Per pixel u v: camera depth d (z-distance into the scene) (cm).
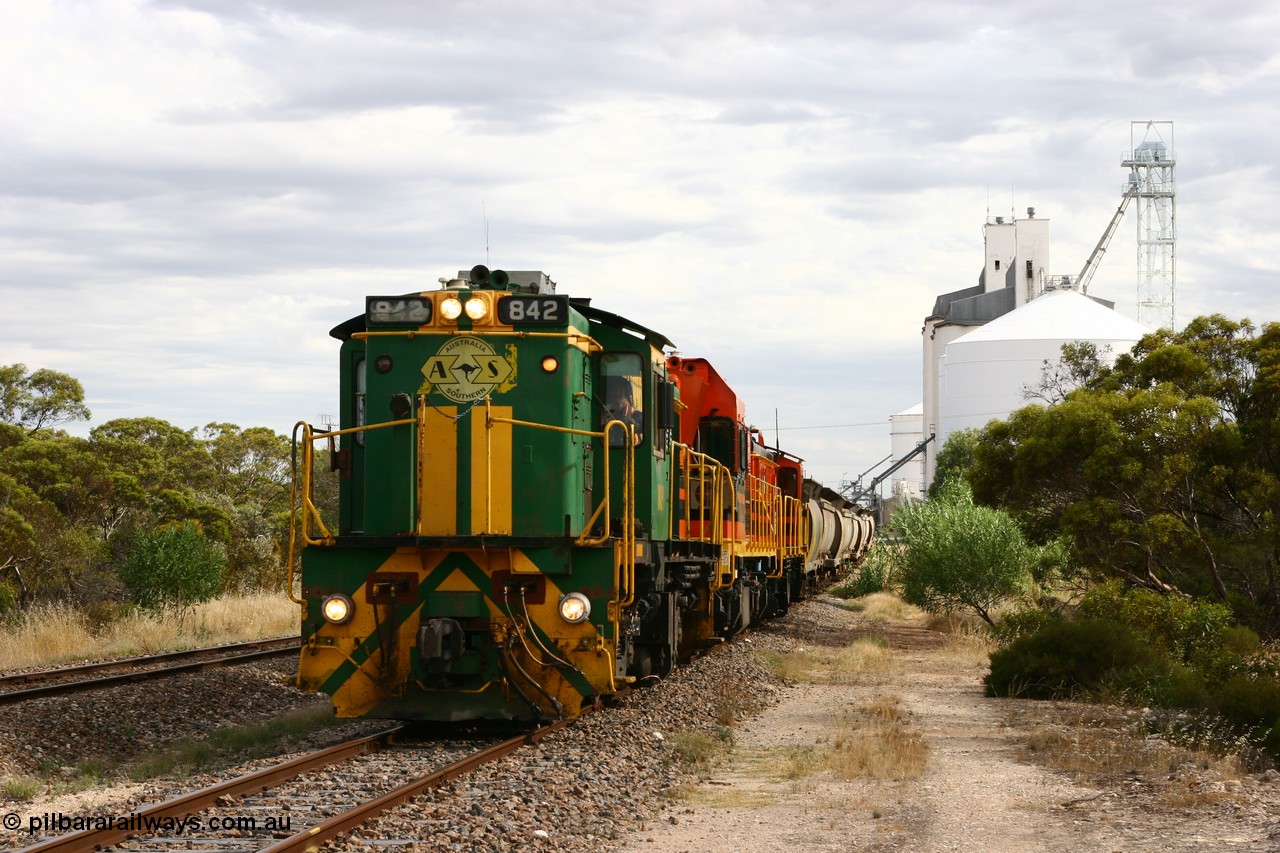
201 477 5562
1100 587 2128
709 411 2023
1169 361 2386
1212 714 1420
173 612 2612
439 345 1248
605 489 1198
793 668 1983
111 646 2195
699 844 859
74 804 971
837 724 1422
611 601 1184
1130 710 1530
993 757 1223
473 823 841
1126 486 2248
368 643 1188
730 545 1947
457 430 1230
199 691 1591
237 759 1156
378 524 1245
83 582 3350
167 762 1126
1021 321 7925
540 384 1238
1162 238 10231
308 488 1209
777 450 3111
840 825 920
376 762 1058
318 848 759
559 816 895
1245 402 2328
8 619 2625
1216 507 2364
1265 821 885
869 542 6109
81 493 4181
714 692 1602
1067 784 1071
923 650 2445
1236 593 2308
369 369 1259
